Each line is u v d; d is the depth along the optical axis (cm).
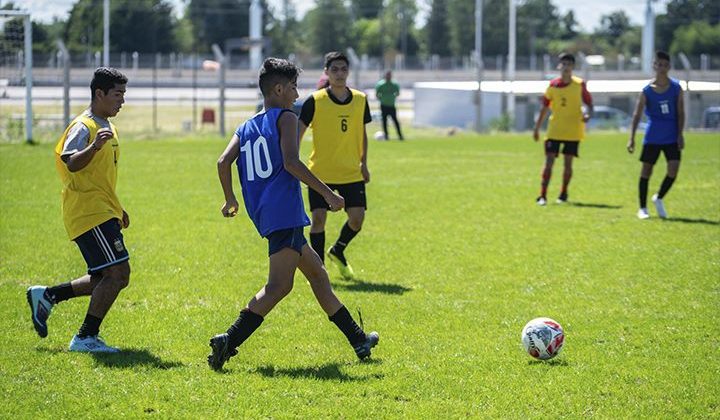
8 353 1369
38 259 2041
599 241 2317
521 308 1670
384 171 3897
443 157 4550
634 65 11875
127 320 1565
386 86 5647
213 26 17138
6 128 5444
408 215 2730
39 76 8912
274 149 1294
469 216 2717
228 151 1323
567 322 1573
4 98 5219
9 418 1120
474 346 1431
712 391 1235
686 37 15175
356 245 2275
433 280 1900
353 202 1931
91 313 1382
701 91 6688
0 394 1198
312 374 1289
